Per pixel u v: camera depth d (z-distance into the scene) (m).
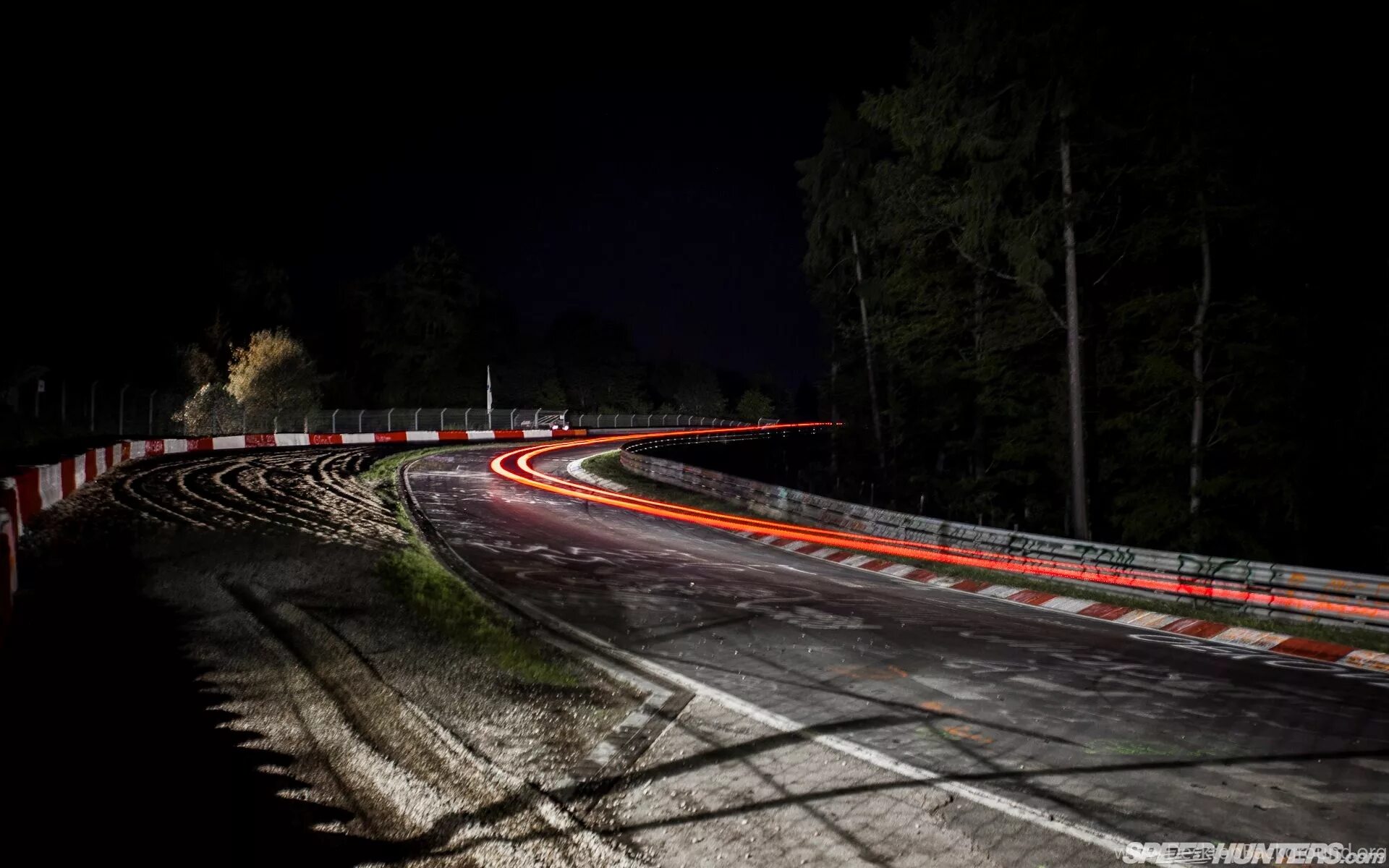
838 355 48.59
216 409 43.97
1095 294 28.98
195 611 9.32
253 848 4.46
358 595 10.92
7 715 5.95
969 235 26.61
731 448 69.38
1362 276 23.78
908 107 28.38
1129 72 24.66
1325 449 24.27
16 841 4.32
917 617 12.29
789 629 10.97
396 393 71.31
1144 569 14.99
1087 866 4.77
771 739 6.75
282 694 6.96
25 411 35.78
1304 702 8.30
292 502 20.33
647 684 8.22
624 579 14.55
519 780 5.75
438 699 7.32
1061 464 30.19
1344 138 22.41
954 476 40.84
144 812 4.73
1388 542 23.30
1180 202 25.28
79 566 11.02
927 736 6.89
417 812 5.13
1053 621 12.70
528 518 22.86
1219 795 5.80
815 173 46.72
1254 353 24.41
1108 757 6.50
